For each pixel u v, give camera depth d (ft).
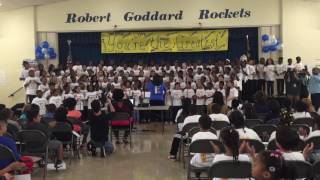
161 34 59.21
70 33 60.03
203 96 49.16
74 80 51.01
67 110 32.01
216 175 15.79
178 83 50.44
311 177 14.78
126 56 60.08
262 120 28.17
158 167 28.91
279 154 9.28
